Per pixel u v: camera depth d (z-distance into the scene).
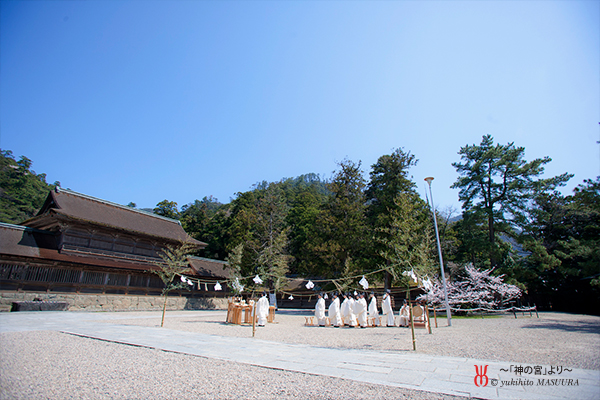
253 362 8.02
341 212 33.91
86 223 28.31
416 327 17.81
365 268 29.88
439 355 9.08
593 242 29.12
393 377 6.64
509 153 30.92
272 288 37.97
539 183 29.84
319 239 33.94
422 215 29.17
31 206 76.31
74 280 26.70
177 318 22.17
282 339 12.70
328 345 11.11
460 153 34.12
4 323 14.75
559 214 35.72
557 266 32.09
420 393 5.61
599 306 31.67
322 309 19.62
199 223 65.25
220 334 13.91
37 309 22.25
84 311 24.66
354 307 18.42
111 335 12.16
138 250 33.56
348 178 36.03
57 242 28.02
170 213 72.88
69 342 10.35
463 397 5.40
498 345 10.60
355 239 31.81
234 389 5.81
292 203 77.12
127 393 5.55
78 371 6.84
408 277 12.69
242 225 47.91
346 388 5.89
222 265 42.75
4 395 5.16
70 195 30.66
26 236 26.00
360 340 12.48
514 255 35.00
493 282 27.92
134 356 8.51
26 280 23.80
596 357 8.31
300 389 5.82
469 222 31.45
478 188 32.75
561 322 18.84
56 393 5.43
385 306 19.41
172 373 6.85
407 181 31.17
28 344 9.60
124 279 30.39
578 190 21.44
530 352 9.23
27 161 95.38
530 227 30.98
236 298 21.02
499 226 31.27
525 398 5.30
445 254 35.12
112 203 34.25
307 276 36.44
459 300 27.03
